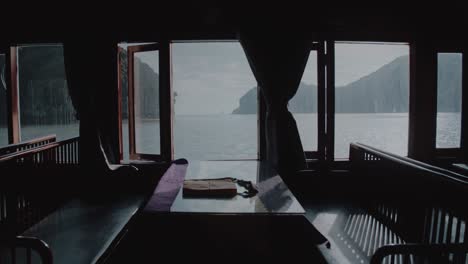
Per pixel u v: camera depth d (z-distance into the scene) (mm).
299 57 4031
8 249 2432
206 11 4203
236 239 2148
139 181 4391
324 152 4340
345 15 4191
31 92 12602
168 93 4379
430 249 1223
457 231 1813
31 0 4191
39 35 4262
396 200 2656
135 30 4289
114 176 4191
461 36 4277
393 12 4223
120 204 3645
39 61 12391
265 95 4078
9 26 4262
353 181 3986
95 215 3283
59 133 10961
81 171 4141
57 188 3750
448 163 4344
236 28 4180
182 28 4270
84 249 2492
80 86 4129
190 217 2148
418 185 2309
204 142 10945
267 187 2602
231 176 3010
